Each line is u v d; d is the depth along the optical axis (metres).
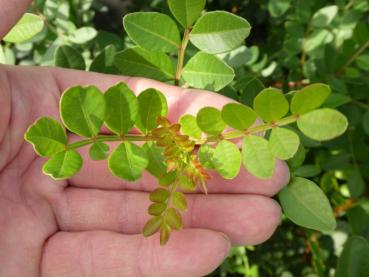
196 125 0.09
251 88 0.11
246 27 0.09
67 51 0.12
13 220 0.11
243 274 0.17
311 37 0.14
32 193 0.11
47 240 0.11
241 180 0.10
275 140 0.08
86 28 0.13
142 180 0.11
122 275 0.10
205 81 0.10
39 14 0.13
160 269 0.10
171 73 0.11
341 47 0.14
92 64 0.12
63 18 0.13
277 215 0.11
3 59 0.12
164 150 0.09
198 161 0.09
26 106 0.11
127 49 0.10
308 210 0.10
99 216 0.11
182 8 0.09
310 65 0.14
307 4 0.14
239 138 0.09
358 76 0.14
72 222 0.11
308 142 0.12
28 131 0.08
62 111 0.08
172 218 0.09
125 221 0.11
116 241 0.11
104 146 0.08
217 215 0.11
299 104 0.08
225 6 0.17
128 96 0.08
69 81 0.12
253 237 0.11
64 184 0.11
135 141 0.09
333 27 0.14
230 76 0.10
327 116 0.08
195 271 0.10
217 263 0.10
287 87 0.15
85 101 0.08
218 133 0.09
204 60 0.10
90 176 0.11
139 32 0.10
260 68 0.15
